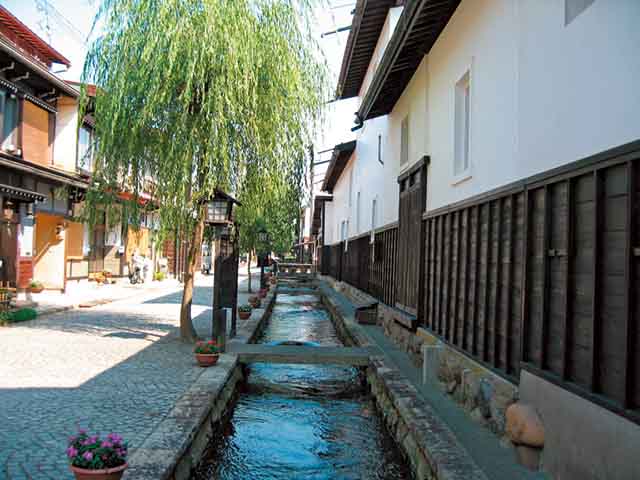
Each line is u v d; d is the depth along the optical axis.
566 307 4.21
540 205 4.92
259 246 21.72
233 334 11.19
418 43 9.67
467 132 7.98
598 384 3.75
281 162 9.59
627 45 3.54
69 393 6.32
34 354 8.44
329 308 21.62
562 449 4.09
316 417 7.75
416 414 6.02
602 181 3.83
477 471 4.37
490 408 5.52
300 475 5.64
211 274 38.25
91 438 3.62
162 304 16.98
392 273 13.07
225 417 7.20
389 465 6.00
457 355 7.25
